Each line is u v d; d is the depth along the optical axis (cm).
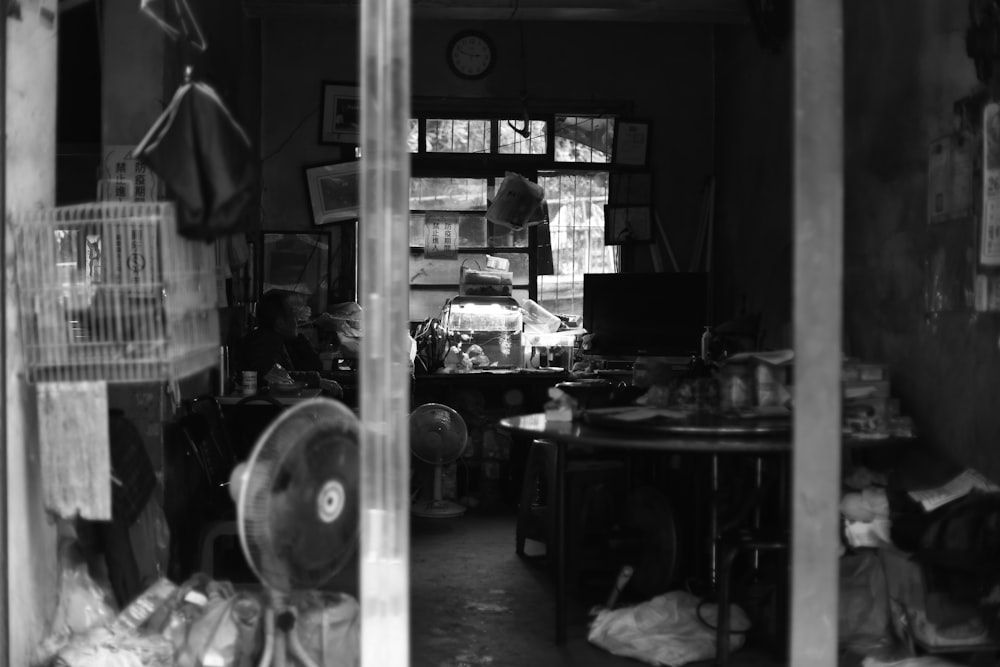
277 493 316
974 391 450
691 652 447
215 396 617
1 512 340
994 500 398
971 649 398
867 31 566
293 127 885
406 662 284
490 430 845
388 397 282
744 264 816
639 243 904
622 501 577
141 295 350
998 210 429
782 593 444
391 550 283
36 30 369
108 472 357
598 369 847
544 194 884
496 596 554
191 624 378
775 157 744
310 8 810
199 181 341
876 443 447
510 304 884
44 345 354
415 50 891
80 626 384
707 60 907
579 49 900
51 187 383
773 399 486
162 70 536
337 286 888
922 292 500
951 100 473
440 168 898
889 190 538
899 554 425
